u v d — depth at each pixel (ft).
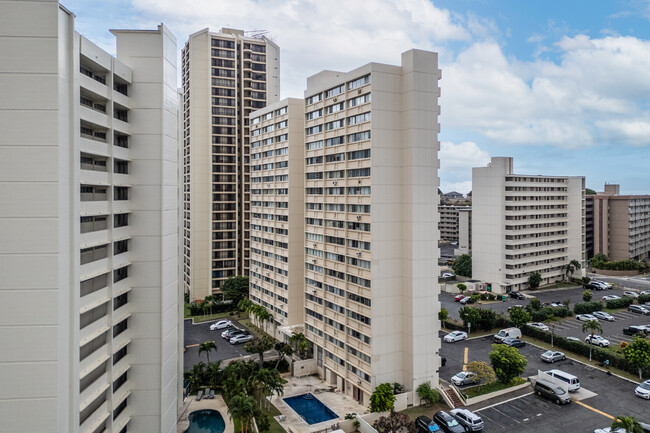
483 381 204.44
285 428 168.35
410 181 184.44
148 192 139.33
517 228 396.78
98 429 122.62
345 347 202.08
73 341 105.60
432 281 188.85
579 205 439.63
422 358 186.80
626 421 145.69
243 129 378.12
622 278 452.76
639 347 211.00
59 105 100.17
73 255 105.91
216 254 369.30
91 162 126.41
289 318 260.21
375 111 182.29
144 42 138.51
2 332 98.94
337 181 207.82
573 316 318.24
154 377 140.15
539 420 170.60
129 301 139.03
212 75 368.89
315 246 229.45
